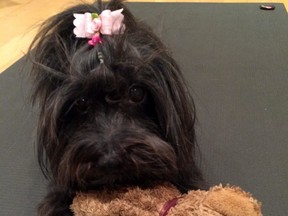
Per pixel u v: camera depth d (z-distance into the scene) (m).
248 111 0.47
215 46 0.63
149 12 0.76
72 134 0.27
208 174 0.39
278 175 0.38
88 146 0.24
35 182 0.40
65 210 0.32
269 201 0.36
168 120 0.27
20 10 0.82
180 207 0.24
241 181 0.38
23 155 0.43
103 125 0.26
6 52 0.65
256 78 0.54
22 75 0.55
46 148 0.28
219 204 0.23
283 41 0.64
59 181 0.27
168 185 0.27
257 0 0.83
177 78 0.28
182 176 0.30
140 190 0.25
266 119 0.46
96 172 0.24
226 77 0.54
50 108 0.26
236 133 0.44
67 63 0.26
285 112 0.47
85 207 0.25
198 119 0.45
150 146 0.25
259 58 0.59
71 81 0.25
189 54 0.60
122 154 0.24
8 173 0.41
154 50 0.27
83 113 0.27
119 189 0.26
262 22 0.71
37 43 0.29
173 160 0.27
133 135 0.25
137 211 0.24
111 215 0.25
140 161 0.24
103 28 0.26
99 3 0.29
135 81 0.26
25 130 0.47
